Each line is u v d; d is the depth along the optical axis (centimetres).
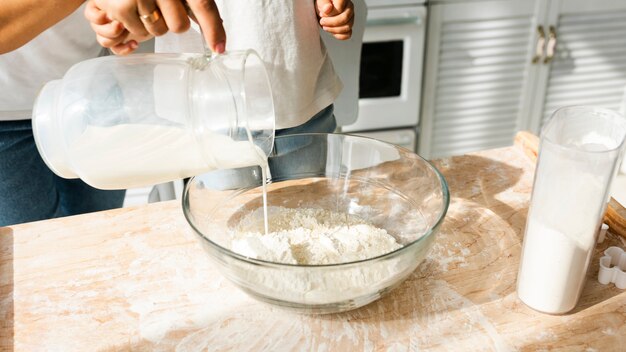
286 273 61
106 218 89
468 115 221
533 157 100
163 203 93
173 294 73
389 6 188
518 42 207
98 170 72
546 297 67
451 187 94
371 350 64
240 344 66
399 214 84
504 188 93
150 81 70
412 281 75
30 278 76
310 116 100
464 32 202
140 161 72
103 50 111
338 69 123
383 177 86
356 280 62
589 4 205
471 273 76
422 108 216
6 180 113
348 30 92
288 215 84
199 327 68
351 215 86
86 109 69
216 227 81
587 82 224
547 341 65
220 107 70
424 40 200
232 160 72
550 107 229
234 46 90
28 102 104
